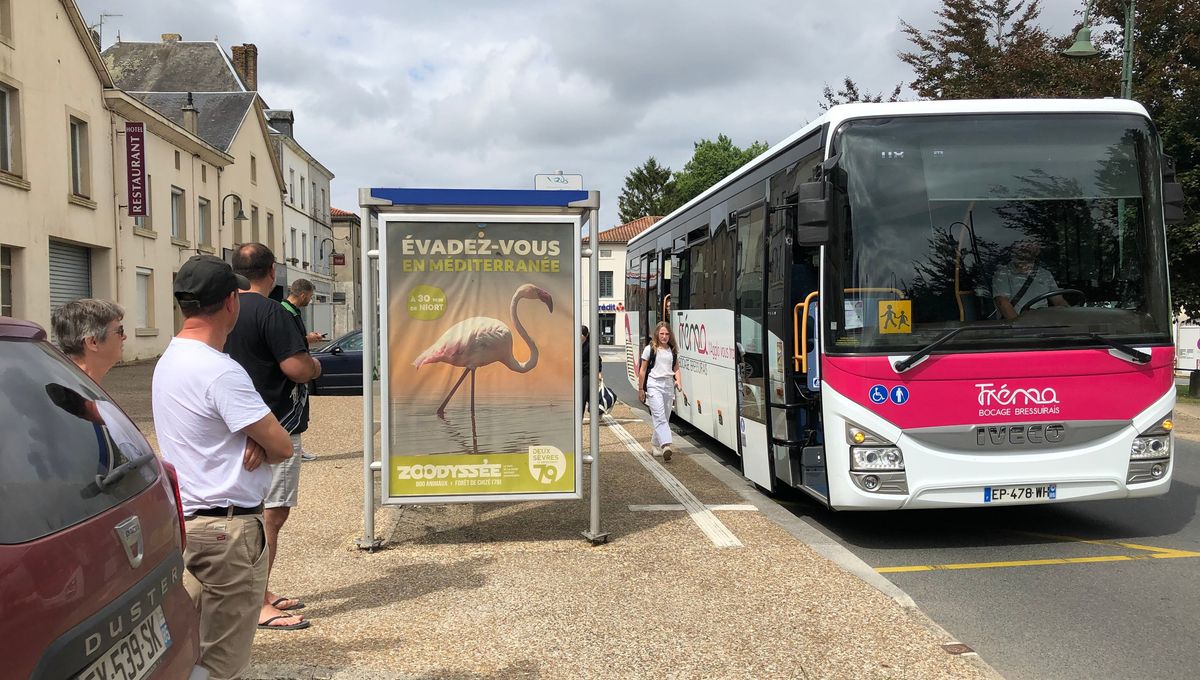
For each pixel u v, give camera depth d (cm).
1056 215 642
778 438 763
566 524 710
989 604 531
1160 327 640
